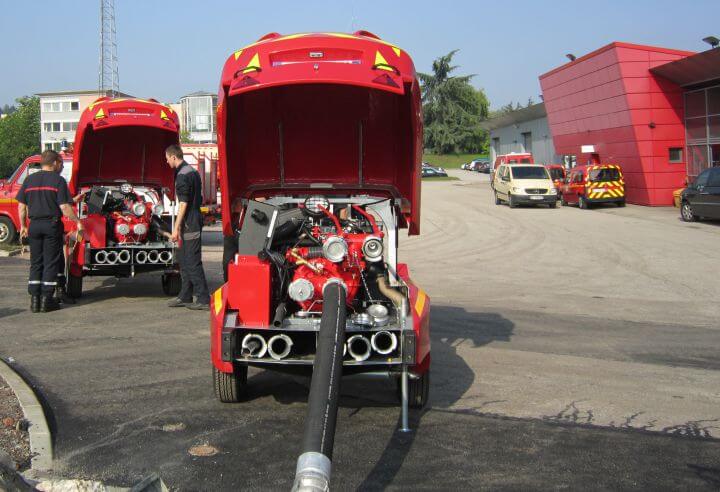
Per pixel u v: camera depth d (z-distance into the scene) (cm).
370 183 678
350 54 560
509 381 679
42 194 966
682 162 3244
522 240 2105
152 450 490
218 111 597
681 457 490
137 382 654
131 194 1123
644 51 3198
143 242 1080
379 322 528
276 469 459
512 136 6219
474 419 565
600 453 495
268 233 576
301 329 510
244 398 603
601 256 1747
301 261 555
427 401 611
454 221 2697
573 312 1064
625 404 612
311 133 647
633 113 3225
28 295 1117
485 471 460
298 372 532
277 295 549
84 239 1030
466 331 914
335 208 653
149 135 1116
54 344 798
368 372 523
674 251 1795
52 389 630
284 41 559
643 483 445
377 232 605
